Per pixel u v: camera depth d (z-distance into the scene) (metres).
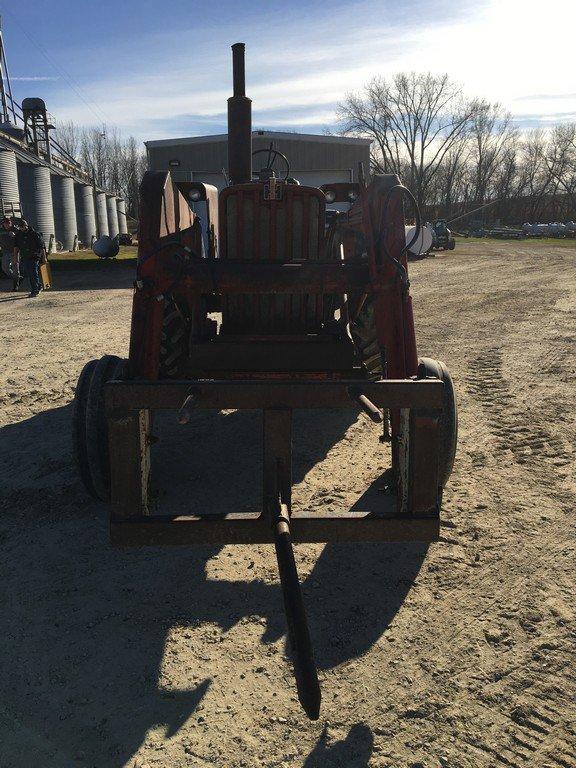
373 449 4.45
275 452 2.51
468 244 38.06
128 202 76.25
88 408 3.25
